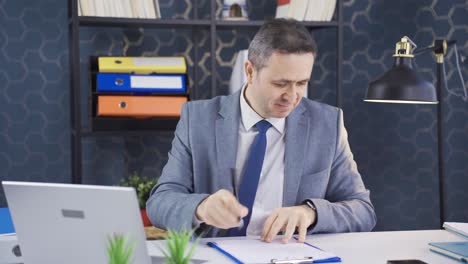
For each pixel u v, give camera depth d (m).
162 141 3.41
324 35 3.53
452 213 3.70
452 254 1.68
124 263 1.06
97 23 3.05
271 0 3.45
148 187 3.04
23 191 1.46
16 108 3.26
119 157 3.37
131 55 3.33
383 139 3.62
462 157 3.68
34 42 3.26
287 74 1.90
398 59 2.82
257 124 2.11
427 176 3.67
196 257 1.66
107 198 1.35
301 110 2.15
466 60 3.63
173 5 3.39
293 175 2.09
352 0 3.55
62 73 3.29
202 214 1.80
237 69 3.10
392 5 3.58
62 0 3.28
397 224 3.66
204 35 3.41
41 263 1.52
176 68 3.05
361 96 3.58
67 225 1.43
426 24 3.61
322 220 1.92
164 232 2.91
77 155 2.99
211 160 2.12
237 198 2.11
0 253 1.66
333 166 2.18
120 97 2.97
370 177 3.62
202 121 2.15
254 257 1.62
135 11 3.04
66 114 3.31
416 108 3.64
